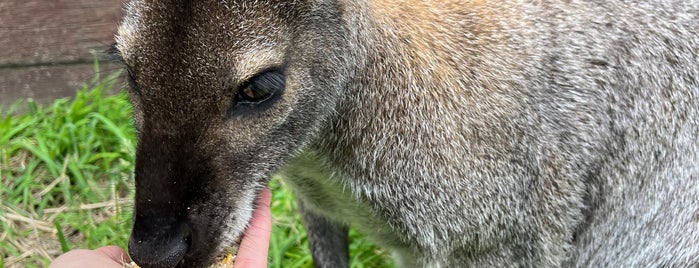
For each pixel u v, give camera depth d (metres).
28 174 1.01
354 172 0.79
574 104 0.80
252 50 0.68
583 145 0.80
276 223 0.98
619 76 0.81
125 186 1.01
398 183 0.79
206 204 0.68
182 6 0.67
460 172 0.78
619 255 0.83
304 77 0.71
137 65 0.68
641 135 0.81
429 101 0.78
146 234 0.67
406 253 0.83
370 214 0.81
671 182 0.82
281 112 0.70
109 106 1.07
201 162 0.68
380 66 0.77
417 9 0.79
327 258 0.89
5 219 0.98
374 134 0.78
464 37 0.79
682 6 0.82
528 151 0.79
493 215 0.79
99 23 1.10
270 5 0.69
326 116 0.74
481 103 0.78
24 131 1.06
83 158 1.03
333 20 0.72
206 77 0.67
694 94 0.82
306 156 0.79
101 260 0.74
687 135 0.82
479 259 0.81
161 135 0.68
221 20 0.67
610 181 0.82
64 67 1.11
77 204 1.00
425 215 0.79
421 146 0.78
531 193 0.80
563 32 0.80
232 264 0.70
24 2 1.08
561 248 0.82
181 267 0.69
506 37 0.79
